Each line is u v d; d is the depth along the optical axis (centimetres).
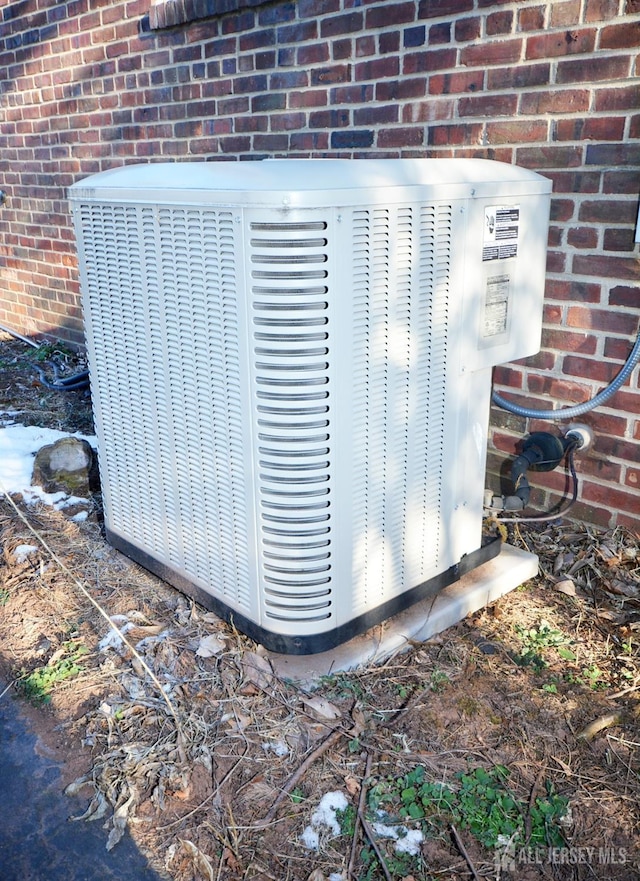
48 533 296
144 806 178
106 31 439
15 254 590
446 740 194
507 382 294
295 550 200
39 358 541
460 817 173
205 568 231
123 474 257
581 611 246
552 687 211
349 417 196
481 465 245
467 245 213
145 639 231
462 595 243
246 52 358
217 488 214
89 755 194
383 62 303
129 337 229
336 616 211
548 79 255
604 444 270
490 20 265
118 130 455
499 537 265
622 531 271
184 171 205
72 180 507
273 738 193
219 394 201
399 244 194
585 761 189
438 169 210
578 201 256
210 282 192
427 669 218
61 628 242
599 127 246
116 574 268
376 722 199
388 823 172
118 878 163
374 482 209
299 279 178
